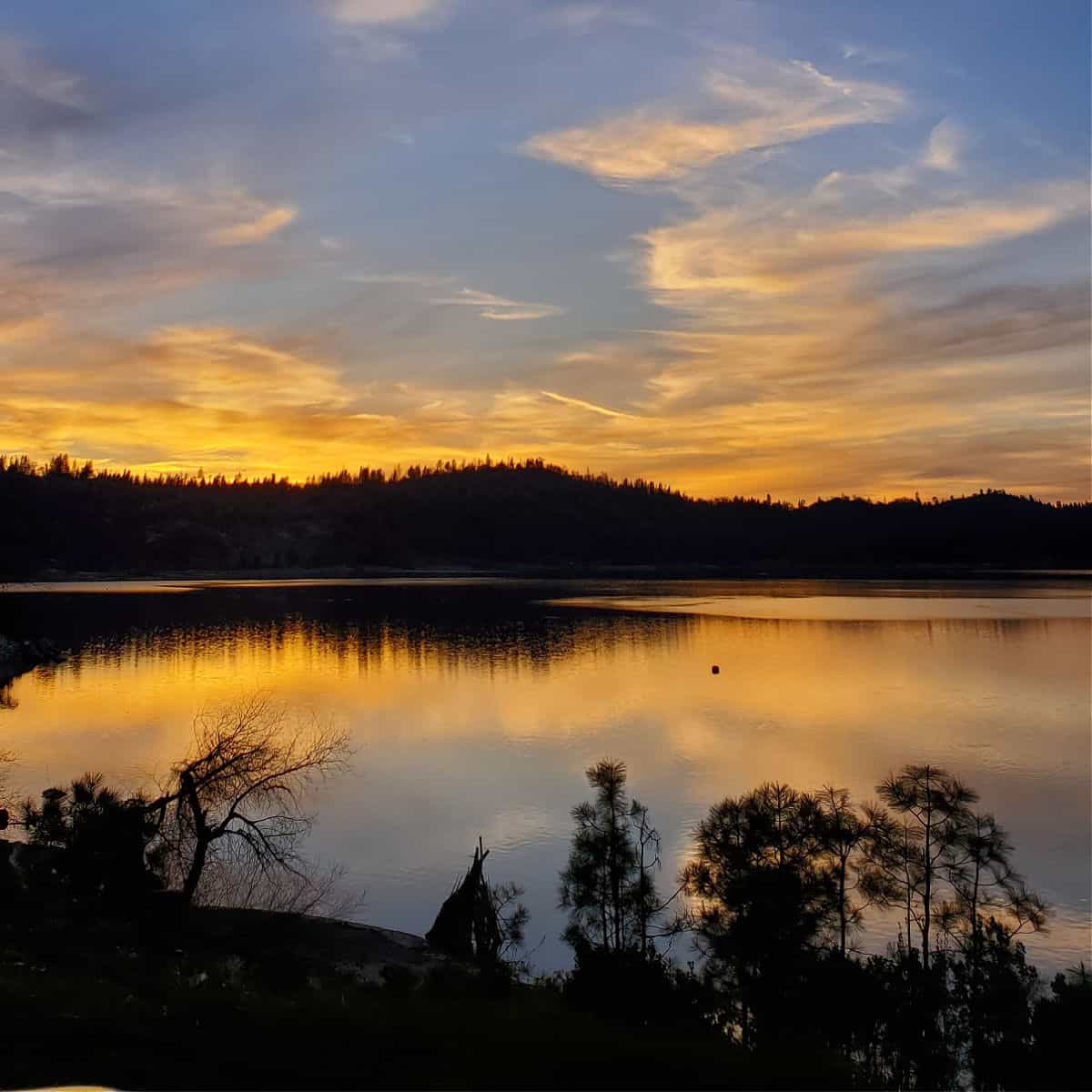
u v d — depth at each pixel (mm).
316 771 50250
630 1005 16578
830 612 156250
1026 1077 14883
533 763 53438
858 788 45500
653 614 154500
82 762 51156
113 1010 14055
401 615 155375
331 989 19766
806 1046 14148
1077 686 77812
